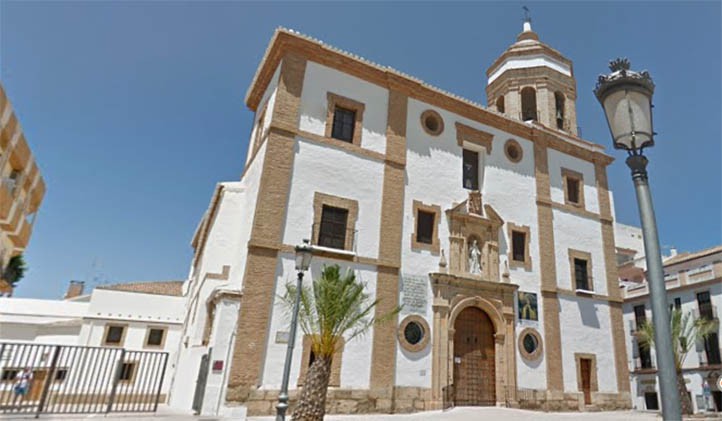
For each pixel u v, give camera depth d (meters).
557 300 21.20
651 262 4.04
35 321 30.14
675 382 3.60
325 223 17.16
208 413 13.45
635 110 4.64
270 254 15.51
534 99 26.86
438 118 21.19
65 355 26.34
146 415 12.70
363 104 19.38
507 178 22.17
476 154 22.22
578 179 24.69
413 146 20.00
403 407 16.03
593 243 23.70
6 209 18.38
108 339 28.12
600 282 23.08
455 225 19.61
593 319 22.03
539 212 22.41
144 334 28.89
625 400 21.25
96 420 11.15
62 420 10.87
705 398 28.69
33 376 13.43
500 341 18.91
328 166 17.66
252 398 13.87
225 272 18.17
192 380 16.23
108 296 29.14
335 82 19.05
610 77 4.85
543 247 21.77
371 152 18.78
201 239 25.00
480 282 19.09
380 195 18.39
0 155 17.17
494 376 18.58
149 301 29.91
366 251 17.34
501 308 19.41
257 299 14.85
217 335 14.30
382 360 16.20
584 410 19.78
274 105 17.36
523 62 27.05
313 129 17.88
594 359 21.20
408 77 20.47
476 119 22.42
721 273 29.50
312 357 15.16
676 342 23.53
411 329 17.23
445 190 20.11
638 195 4.40
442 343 17.53
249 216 16.98
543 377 19.42
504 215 21.34
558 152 24.61
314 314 15.01
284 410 10.15
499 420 14.03
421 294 17.89
